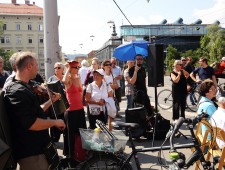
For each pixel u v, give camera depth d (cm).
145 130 711
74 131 545
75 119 547
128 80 811
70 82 544
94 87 639
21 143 305
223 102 463
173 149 352
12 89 298
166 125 725
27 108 295
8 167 297
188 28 9300
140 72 796
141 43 930
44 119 310
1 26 8188
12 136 305
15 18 9244
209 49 8050
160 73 776
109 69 830
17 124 301
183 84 868
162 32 9038
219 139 442
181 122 369
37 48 9375
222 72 1273
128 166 403
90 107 640
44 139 319
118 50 938
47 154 316
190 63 1227
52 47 900
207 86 502
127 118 704
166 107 1234
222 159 411
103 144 400
